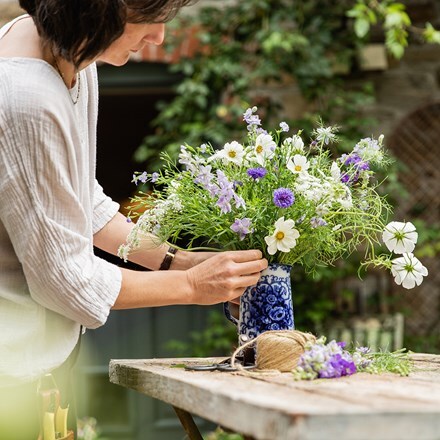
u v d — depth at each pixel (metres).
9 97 1.86
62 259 1.87
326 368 1.78
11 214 1.85
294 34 5.38
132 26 1.92
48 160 1.86
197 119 5.53
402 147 5.96
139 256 2.40
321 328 5.40
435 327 5.83
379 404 1.35
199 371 1.95
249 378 1.78
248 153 2.16
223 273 2.03
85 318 1.92
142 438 5.60
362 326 5.39
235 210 2.12
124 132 7.82
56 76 1.93
